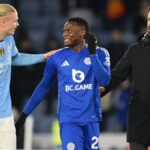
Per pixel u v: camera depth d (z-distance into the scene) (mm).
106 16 52156
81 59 23094
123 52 44031
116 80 23422
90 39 22672
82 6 52906
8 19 22234
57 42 45594
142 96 22547
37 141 40125
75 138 22672
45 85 23656
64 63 23125
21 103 41625
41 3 52906
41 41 49938
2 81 21969
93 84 22938
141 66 22703
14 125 22484
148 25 22328
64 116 22844
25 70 41562
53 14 52656
